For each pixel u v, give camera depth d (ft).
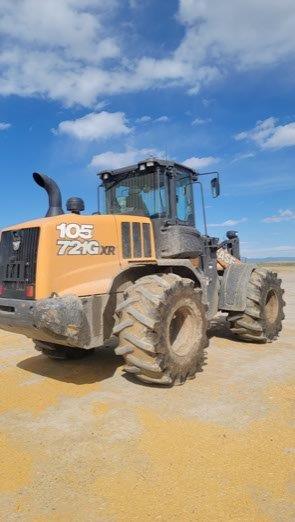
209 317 20.43
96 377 15.79
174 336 15.69
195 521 7.42
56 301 13.12
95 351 20.13
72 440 10.58
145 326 13.70
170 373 14.06
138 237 17.16
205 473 8.89
